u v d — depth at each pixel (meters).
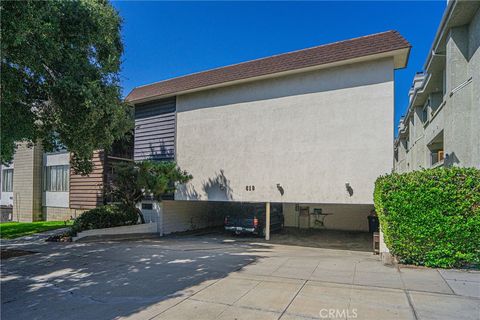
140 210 14.75
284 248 10.75
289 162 11.09
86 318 4.29
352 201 9.95
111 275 6.52
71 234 11.73
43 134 9.52
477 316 4.03
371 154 9.79
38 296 5.28
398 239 6.86
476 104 8.48
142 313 4.38
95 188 16.78
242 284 5.65
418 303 4.49
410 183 6.71
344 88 10.33
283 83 11.41
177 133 13.77
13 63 7.32
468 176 6.32
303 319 4.03
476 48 8.60
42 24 6.69
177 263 7.59
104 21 8.48
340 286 5.42
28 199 19.86
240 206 16.70
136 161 14.27
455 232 6.37
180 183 13.27
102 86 8.50
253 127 11.91
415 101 16.59
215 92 12.88
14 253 9.12
